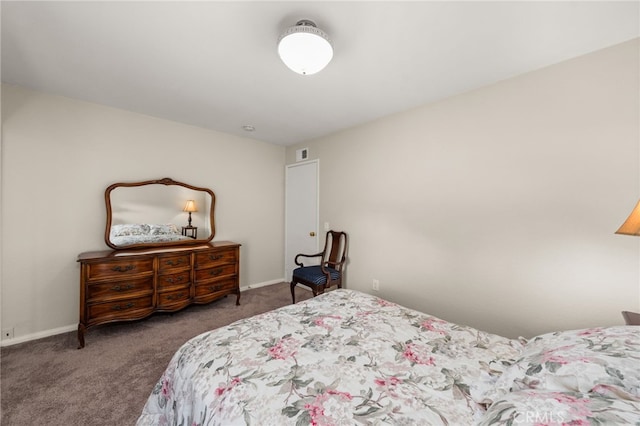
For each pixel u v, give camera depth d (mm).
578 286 1719
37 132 2297
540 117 1861
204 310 2977
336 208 3367
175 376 1161
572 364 725
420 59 1778
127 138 2760
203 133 3311
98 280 2234
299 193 3930
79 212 2506
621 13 1336
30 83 2164
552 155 1813
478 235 2162
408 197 2629
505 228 2021
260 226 3918
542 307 1859
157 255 2551
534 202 1888
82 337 2141
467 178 2221
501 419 592
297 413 781
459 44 1616
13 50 1716
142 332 2428
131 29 1513
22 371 1828
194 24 1469
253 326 1373
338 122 3031
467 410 807
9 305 2197
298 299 3367
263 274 3963
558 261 1793
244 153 3713
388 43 1611
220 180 3479
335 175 3383
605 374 659
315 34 1374
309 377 958
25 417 1424
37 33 1545
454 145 2297
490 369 1024
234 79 2082
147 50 1716
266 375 966
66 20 1436
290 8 1348
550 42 1583
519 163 1949
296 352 1127
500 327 2049
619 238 1586
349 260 3201
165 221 2988
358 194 3105
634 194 1542
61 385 1688
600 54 1643
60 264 2416
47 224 2354
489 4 1301
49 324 2361
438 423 752
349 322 1441
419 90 2225
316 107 2607
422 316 1549
